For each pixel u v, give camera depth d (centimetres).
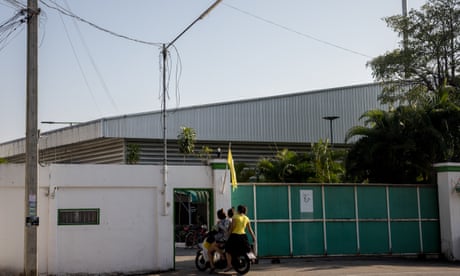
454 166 2278
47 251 1678
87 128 3859
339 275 1638
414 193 2281
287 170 3041
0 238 1692
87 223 1727
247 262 1634
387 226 2214
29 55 1584
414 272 1720
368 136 2595
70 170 1719
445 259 2234
